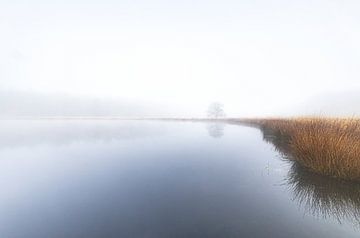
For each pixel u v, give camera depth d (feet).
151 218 14.98
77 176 25.21
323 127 34.19
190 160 31.32
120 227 13.93
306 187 19.35
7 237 13.16
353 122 38.60
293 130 39.83
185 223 14.17
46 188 21.49
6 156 36.22
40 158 34.58
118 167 28.58
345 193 17.85
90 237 12.93
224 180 22.43
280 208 15.99
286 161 28.60
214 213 15.44
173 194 19.15
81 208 16.90
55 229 13.92
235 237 12.58
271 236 12.62
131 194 19.40
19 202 18.31
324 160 22.13
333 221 14.16
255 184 21.02
